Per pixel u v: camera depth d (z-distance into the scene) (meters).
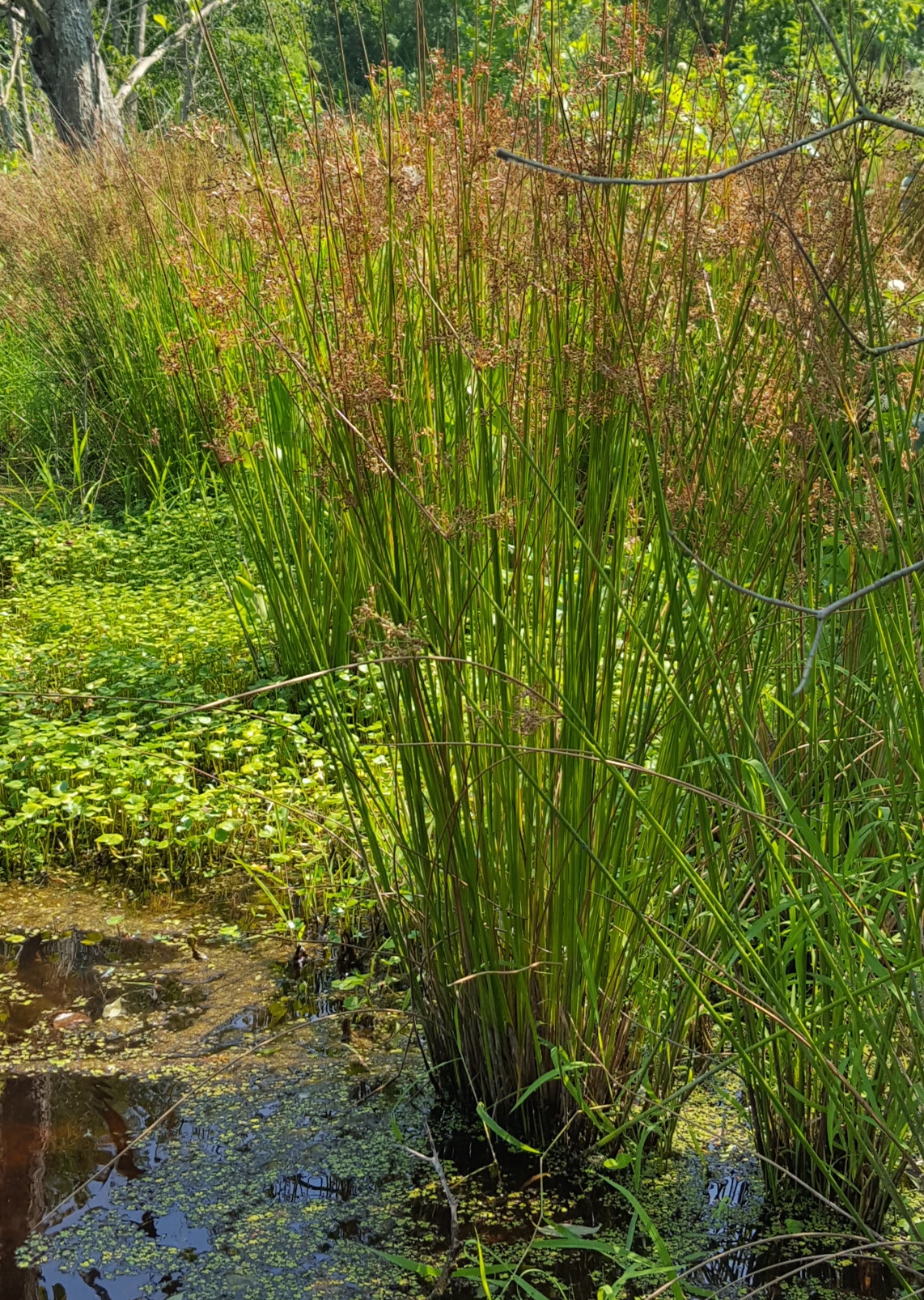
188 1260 2.38
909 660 2.02
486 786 2.59
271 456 4.30
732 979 2.28
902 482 2.11
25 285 8.42
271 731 4.58
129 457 7.61
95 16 18.91
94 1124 2.80
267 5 3.62
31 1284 2.32
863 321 2.19
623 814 2.47
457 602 2.58
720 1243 2.41
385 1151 2.70
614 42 2.45
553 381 2.45
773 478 2.48
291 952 3.60
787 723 2.55
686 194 2.37
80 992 3.40
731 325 2.56
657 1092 2.65
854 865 2.37
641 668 2.64
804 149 2.39
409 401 2.70
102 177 7.72
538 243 2.45
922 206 2.46
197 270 4.46
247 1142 2.73
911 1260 2.18
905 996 2.16
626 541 2.52
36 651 5.29
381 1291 2.31
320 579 4.43
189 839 4.05
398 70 2.87
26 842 4.21
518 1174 2.62
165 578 6.44
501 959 2.64
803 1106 2.44
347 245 2.79
